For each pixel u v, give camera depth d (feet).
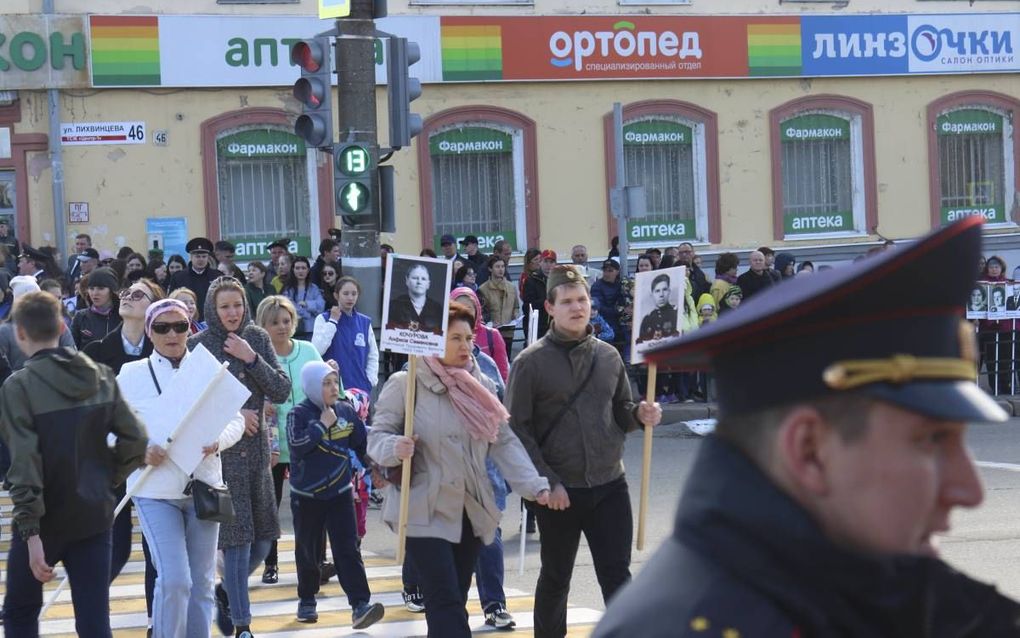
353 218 45.98
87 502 22.43
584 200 89.04
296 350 34.53
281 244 69.51
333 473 30.17
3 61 76.69
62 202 77.87
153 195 80.02
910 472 6.28
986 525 39.86
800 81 93.56
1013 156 99.30
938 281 6.22
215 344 28.60
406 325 23.82
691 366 7.10
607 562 24.94
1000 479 47.52
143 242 79.87
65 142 78.28
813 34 92.94
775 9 92.02
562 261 88.63
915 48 95.50
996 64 97.55
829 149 95.04
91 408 22.56
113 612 32.40
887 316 6.24
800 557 6.40
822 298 6.20
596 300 68.44
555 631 25.62
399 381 24.56
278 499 35.04
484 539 24.25
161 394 25.58
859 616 6.48
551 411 24.73
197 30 79.87
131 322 34.06
